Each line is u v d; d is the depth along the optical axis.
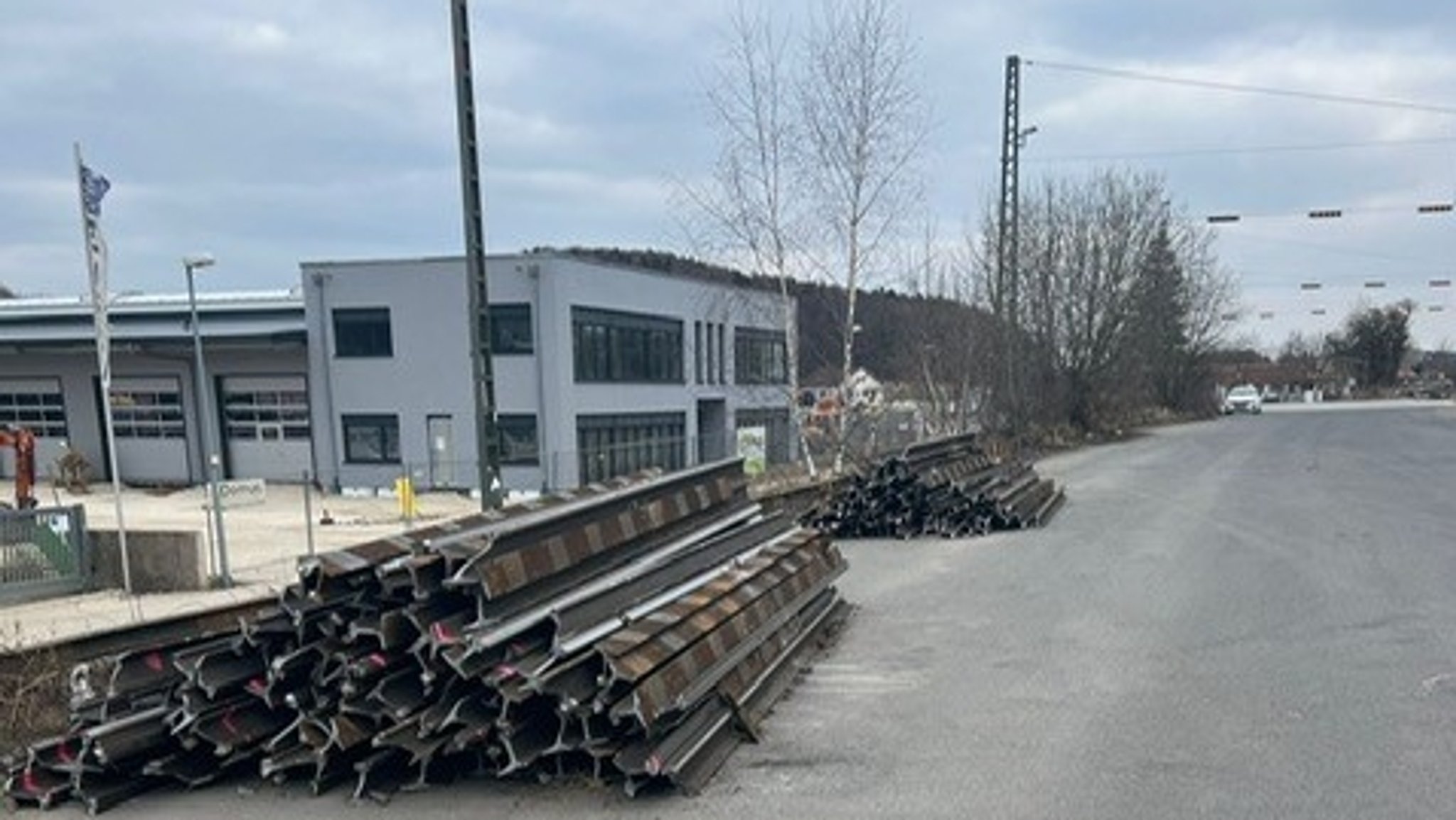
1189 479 20.66
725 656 5.90
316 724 5.05
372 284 33.25
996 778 5.02
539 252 32.12
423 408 33.12
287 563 16.03
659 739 5.00
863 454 20.02
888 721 6.00
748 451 27.16
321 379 33.97
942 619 8.72
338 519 24.39
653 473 8.19
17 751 5.71
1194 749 5.32
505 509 6.32
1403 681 6.38
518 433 32.53
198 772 5.21
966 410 26.62
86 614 11.34
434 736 4.96
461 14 10.44
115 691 5.27
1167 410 53.22
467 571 4.88
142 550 13.38
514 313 32.38
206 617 8.11
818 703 6.41
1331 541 11.95
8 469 38.50
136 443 36.81
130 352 34.97
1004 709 6.14
